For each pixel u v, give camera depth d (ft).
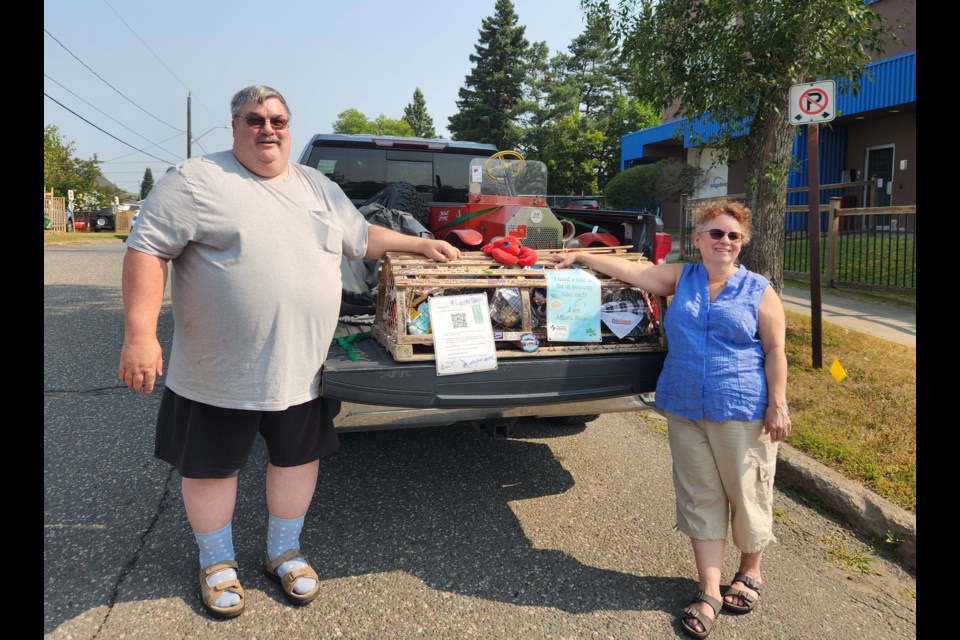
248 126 8.39
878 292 28.94
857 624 8.96
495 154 18.08
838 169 56.29
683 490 9.30
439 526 11.17
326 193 9.37
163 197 8.06
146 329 8.11
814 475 12.48
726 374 8.88
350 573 9.72
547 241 13.78
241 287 8.25
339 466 13.58
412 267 10.16
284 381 8.66
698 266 9.73
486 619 8.71
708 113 23.47
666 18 20.20
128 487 12.28
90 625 8.33
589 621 8.74
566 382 10.12
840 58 18.79
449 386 9.57
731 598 9.16
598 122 139.64
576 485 12.94
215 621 8.55
